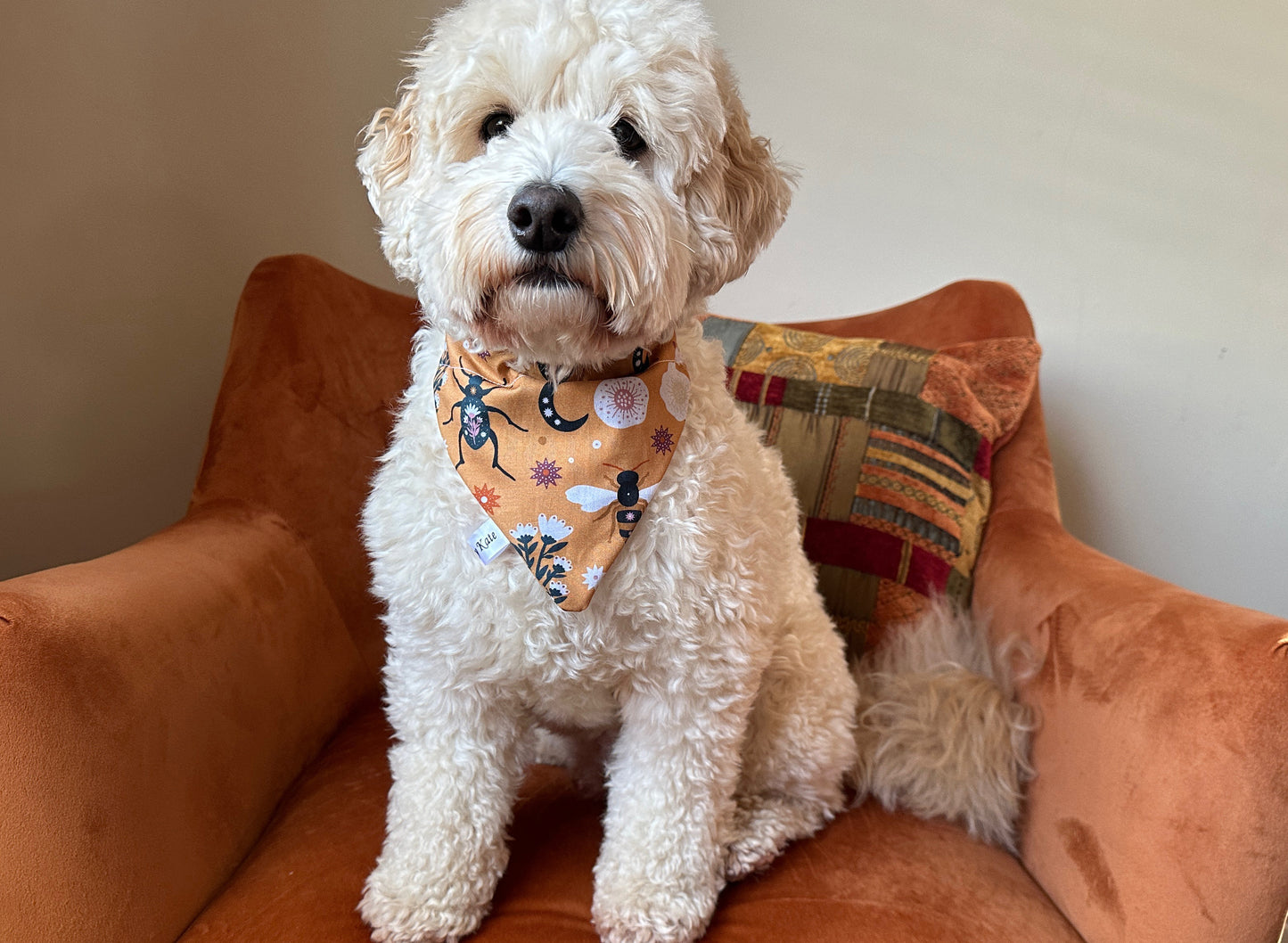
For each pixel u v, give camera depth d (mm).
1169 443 2041
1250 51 1851
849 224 2057
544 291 900
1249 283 1941
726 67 1078
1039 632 1342
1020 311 1754
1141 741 1039
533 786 1366
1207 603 1107
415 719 1081
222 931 983
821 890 1132
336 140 1979
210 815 1050
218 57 1834
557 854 1187
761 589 1090
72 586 981
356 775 1293
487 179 908
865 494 1594
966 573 1582
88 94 1702
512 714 1127
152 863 932
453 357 1071
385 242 1092
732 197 1105
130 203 1777
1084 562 1405
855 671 1518
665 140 977
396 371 1641
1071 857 1126
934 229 2035
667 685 1051
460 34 996
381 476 1104
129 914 900
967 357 1705
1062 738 1205
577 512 984
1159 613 1125
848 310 2107
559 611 1004
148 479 1886
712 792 1087
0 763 819
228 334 1938
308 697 1337
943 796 1293
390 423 1604
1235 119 1883
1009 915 1100
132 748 919
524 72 942
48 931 850
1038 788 1237
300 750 1307
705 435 1070
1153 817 993
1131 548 2092
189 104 1818
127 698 924
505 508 993
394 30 1964
